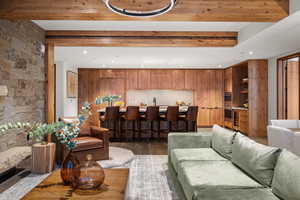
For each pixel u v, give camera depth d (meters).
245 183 1.99
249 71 6.80
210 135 3.50
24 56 3.79
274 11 3.00
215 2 2.99
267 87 6.76
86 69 8.83
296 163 1.61
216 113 9.03
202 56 6.29
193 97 9.12
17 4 2.93
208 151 3.16
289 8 3.00
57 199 1.71
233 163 2.59
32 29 4.08
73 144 2.07
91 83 8.84
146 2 2.88
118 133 6.41
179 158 2.80
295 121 4.25
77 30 4.64
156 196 2.65
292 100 6.21
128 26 4.36
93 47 5.20
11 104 3.39
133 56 6.32
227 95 8.64
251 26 4.10
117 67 8.67
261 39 4.25
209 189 1.85
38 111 4.31
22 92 3.72
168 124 6.55
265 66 6.76
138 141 6.11
